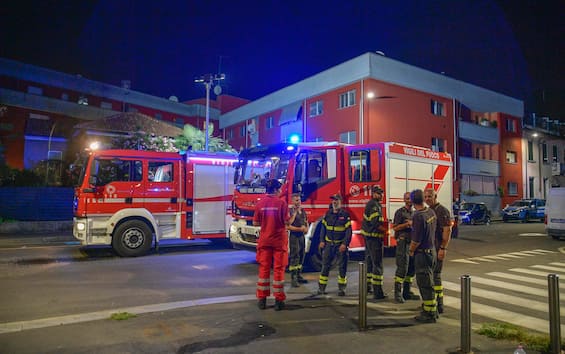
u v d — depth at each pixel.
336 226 7.25
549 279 4.43
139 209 11.27
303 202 9.22
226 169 12.71
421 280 5.65
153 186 11.59
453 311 6.22
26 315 5.85
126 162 11.30
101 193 10.91
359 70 27.50
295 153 9.17
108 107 39.25
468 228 23.20
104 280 8.18
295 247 7.98
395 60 28.38
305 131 32.16
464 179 33.75
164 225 11.80
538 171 40.47
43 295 6.95
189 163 12.16
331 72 29.75
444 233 6.10
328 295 7.21
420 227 5.65
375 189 7.21
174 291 7.36
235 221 10.23
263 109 38.31
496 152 36.66
